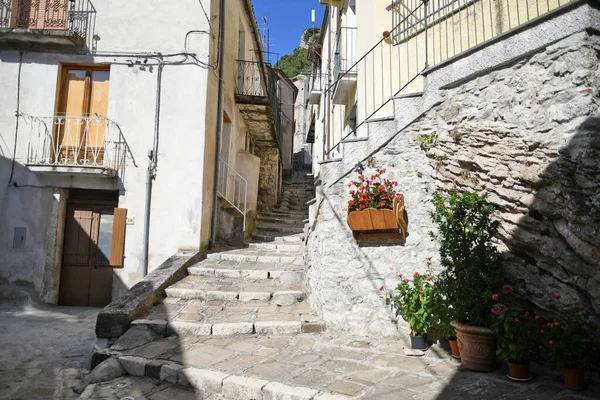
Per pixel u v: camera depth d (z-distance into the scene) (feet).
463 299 12.10
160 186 24.00
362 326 15.23
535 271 12.30
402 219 14.62
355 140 16.01
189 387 12.00
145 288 18.49
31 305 22.85
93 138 24.72
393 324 14.83
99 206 24.89
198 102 24.58
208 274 21.63
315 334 15.52
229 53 30.17
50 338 16.75
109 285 24.30
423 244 14.70
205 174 24.61
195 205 23.93
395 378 11.48
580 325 10.67
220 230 28.19
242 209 33.68
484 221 12.56
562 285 11.50
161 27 25.04
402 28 19.90
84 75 25.29
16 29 23.11
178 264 21.57
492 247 12.67
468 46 14.62
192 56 24.81
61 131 24.77
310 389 10.73
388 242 15.17
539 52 11.19
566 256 11.03
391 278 14.98
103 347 14.57
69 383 12.57
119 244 23.38
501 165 12.33
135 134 24.29
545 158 11.00
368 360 12.92
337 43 34.40
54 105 24.35
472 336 11.85
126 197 23.82
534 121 11.21
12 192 23.77
